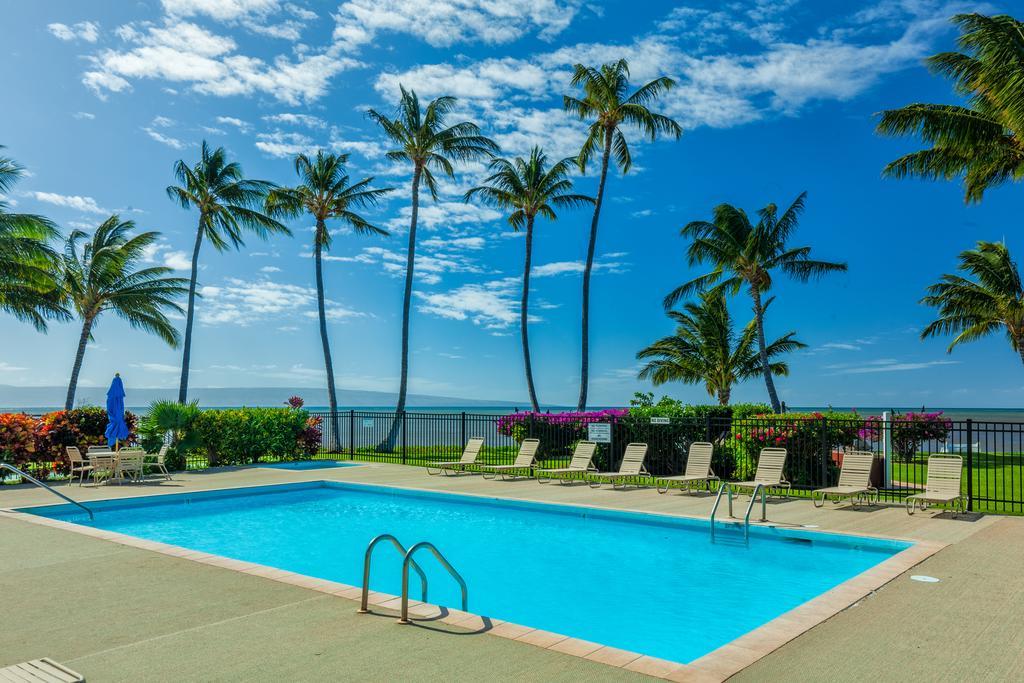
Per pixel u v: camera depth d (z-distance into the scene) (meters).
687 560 9.94
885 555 9.84
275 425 23.20
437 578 9.14
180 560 8.00
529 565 9.80
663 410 20.23
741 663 4.89
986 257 31.56
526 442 18.62
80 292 33.50
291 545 11.34
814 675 4.70
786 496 14.72
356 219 38.09
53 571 7.50
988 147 23.45
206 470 20.41
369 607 6.11
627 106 32.34
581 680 4.46
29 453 17.52
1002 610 6.32
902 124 23.31
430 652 4.96
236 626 5.58
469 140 36.69
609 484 16.94
